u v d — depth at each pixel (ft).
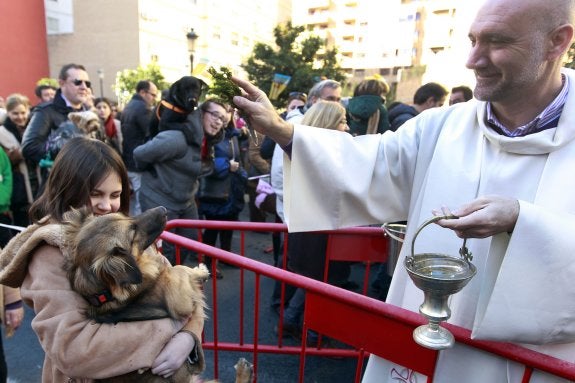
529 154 4.42
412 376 5.27
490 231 3.86
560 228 3.81
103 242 4.55
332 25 232.53
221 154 15.78
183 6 152.35
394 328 5.10
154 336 4.81
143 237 5.08
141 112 18.26
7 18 101.76
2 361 7.98
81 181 5.39
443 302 4.09
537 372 4.29
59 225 4.92
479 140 4.90
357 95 15.51
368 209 5.76
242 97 5.24
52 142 13.25
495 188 4.56
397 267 5.64
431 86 17.51
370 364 5.75
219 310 13.38
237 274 16.31
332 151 5.49
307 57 84.48
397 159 5.71
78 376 4.58
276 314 13.17
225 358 10.96
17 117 17.06
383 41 206.08
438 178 5.02
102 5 137.49
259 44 84.28
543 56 4.06
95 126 13.88
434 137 5.42
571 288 3.86
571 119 4.24
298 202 5.54
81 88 14.44
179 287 5.36
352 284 14.26
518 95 4.34
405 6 196.24
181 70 155.74
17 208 15.79
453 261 4.19
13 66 104.27
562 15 3.91
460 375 4.71
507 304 4.00
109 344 4.51
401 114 17.39
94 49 141.49
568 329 3.96
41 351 11.14
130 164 18.34
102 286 4.56
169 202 12.94
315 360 10.98
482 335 4.18
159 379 4.93
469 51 4.44
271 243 20.01
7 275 4.91
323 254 10.34
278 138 5.43
